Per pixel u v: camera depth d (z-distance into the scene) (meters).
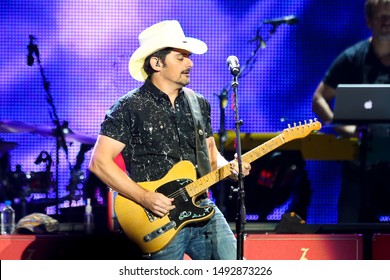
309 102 24.08
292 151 23.17
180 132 14.24
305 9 23.86
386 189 23.22
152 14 23.67
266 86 23.98
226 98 23.08
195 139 14.30
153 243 13.91
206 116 14.77
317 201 23.70
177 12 23.69
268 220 23.08
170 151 14.12
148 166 14.09
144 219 13.93
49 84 23.67
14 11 23.50
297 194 23.31
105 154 13.95
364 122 20.39
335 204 23.78
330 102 24.05
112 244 16.17
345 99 20.14
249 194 22.97
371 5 23.58
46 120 23.75
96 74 23.75
